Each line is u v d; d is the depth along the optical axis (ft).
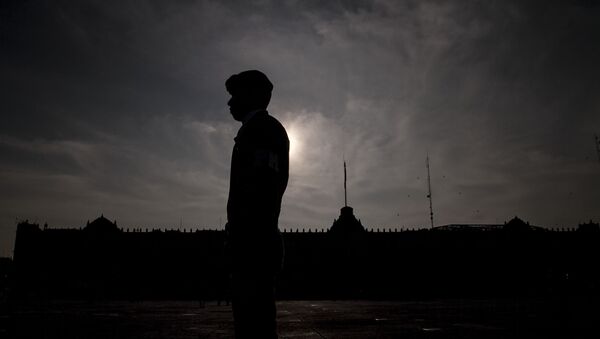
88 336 26.76
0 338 25.62
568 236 205.77
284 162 7.57
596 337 24.02
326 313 56.95
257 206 7.04
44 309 69.46
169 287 202.49
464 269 206.08
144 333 28.99
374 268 210.18
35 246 203.92
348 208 229.04
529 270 201.36
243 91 8.37
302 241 213.25
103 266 204.33
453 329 30.09
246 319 6.81
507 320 38.24
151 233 212.02
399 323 36.76
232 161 7.77
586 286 190.60
